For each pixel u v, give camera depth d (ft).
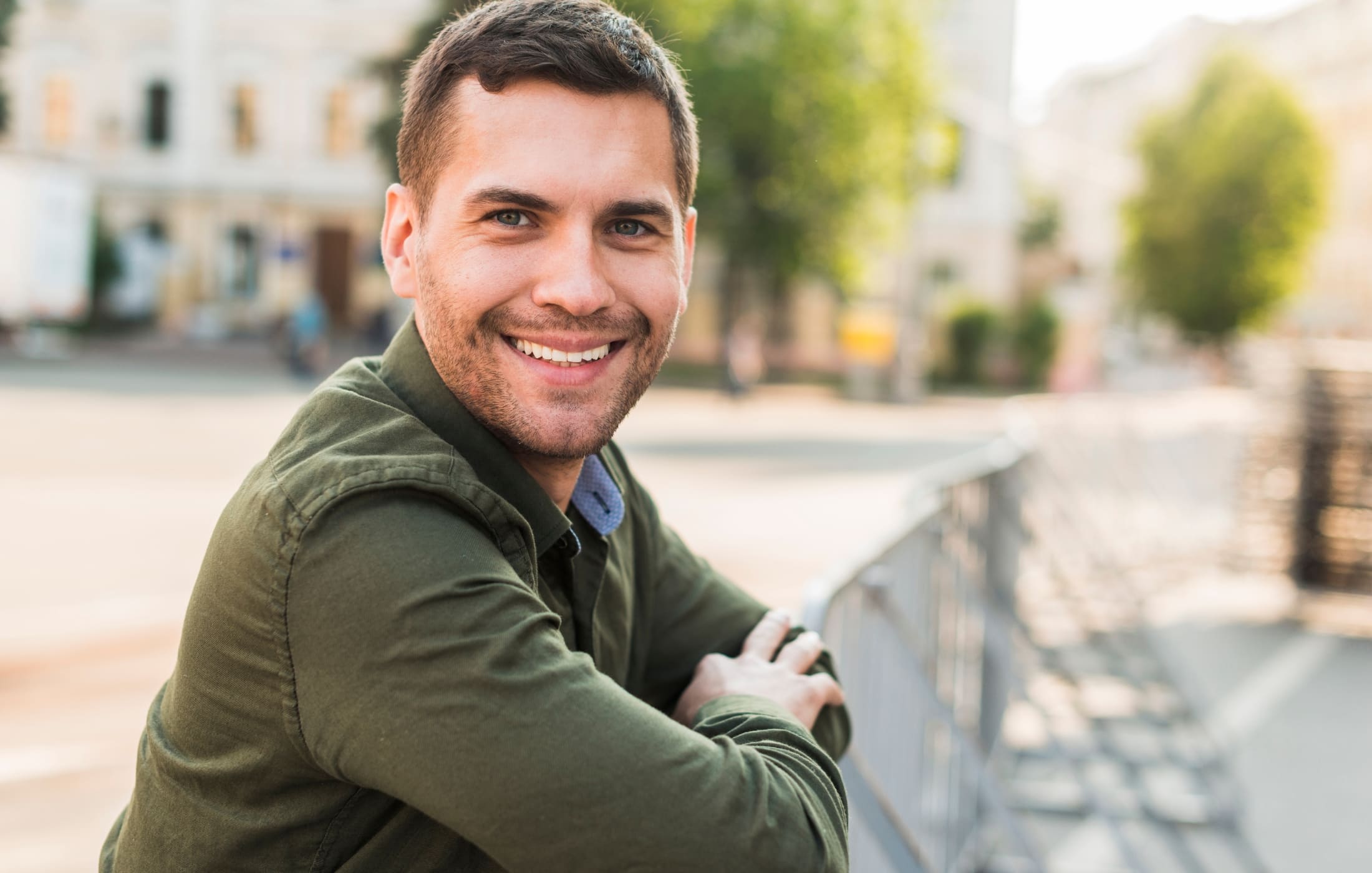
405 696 3.34
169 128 121.90
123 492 34.22
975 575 13.16
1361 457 27.32
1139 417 45.19
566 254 3.91
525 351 4.01
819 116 90.43
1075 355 117.39
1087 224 201.46
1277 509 28.48
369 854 3.61
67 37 119.03
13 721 15.72
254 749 3.58
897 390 96.63
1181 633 25.68
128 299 114.52
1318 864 14.26
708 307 116.37
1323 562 27.50
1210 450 39.81
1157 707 17.84
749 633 5.27
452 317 3.98
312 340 85.56
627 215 4.01
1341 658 24.03
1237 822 14.17
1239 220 143.43
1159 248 147.13
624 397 4.14
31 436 45.37
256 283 124.06
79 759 14.57
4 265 79.56
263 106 122.11
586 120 3.92
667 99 4.11
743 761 3.65
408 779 3.34
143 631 20.21
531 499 4.07
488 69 3.90
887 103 93.25
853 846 7.41
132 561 25.58
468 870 3.68
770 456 54.08
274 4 120.37
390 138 93.76
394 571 3.39
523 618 3.48
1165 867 13.62
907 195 96.68
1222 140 143.43
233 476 38.27
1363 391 27.32
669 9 86.48
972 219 120.88
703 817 3.43
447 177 3.98
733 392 84.74
